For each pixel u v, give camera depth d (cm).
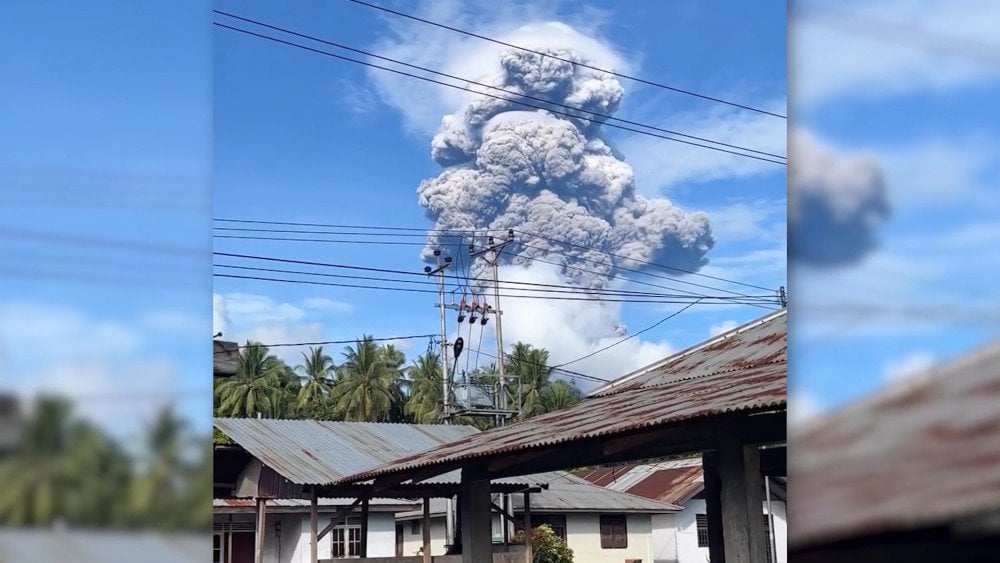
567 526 2456
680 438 799
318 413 5053
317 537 1470
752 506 773
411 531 2655
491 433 1212
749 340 1234
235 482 1948
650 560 2556
